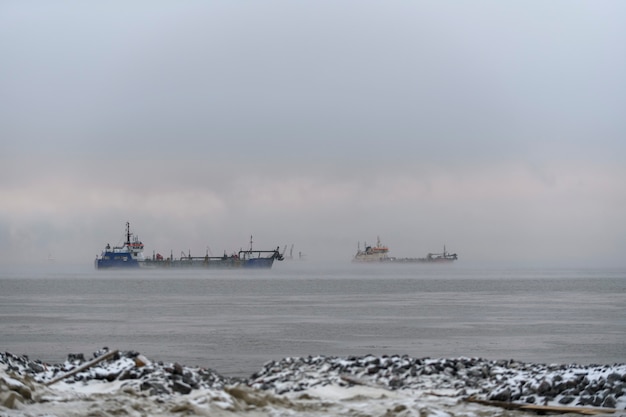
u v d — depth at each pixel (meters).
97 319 67.12
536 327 57.69
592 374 21.44
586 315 71.69
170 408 17.69
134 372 22.55
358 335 51.00
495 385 22.56
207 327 58.00
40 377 22.80
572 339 48.00
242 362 36.69
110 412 16.88
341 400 20.73
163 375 22.11
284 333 52.62
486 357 38.50
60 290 146.75
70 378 22.73
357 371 25.64
